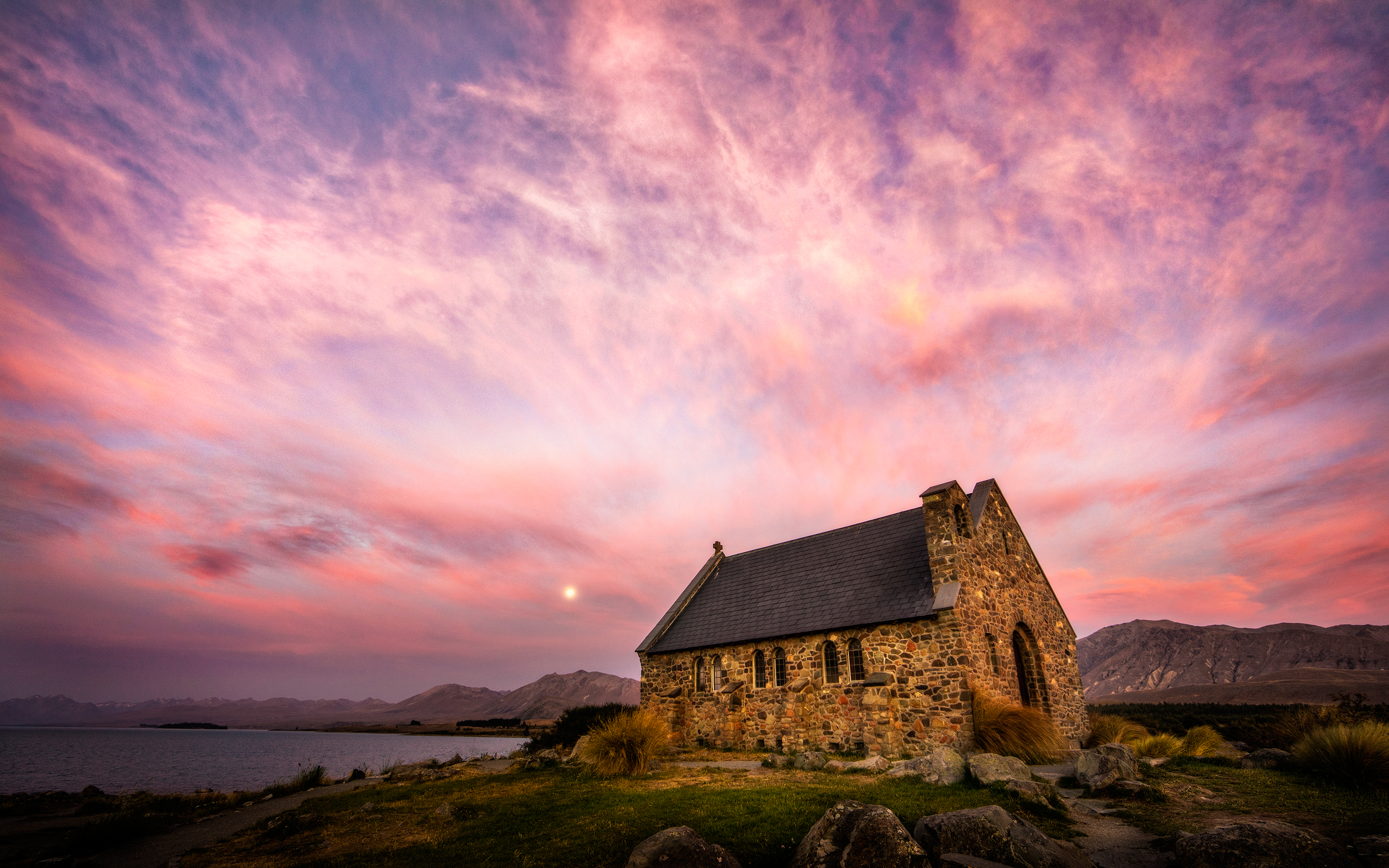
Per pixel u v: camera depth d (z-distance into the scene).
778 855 10.60
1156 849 10.91
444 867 11.12
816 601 28.08
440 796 18.38
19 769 56.97
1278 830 9.48
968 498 27.50
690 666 31.25
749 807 13.46
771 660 27.84
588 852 11.28
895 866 9.07
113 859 13.25
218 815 19.06
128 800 23.66
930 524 24.16
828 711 25.00
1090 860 10.16
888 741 22.03
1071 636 30.67
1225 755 19.22
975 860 9.21
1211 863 9.32
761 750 26.55
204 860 12.62
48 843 15.92
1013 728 20.25
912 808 12.87
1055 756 19.86
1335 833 10.94
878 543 29.42
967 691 21.17
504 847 12.10
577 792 17.23
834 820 10.12
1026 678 26.91
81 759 72.38
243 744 117.94
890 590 25.39
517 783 19.95
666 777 19.11
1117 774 15.12
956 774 16.03
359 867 11.34
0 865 13.17
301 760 69.31
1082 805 13.97
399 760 57.72
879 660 23.80
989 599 24.72
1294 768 16.84
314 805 18.78
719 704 28.94
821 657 25.88
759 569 34.78
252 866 11.99
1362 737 15.30
